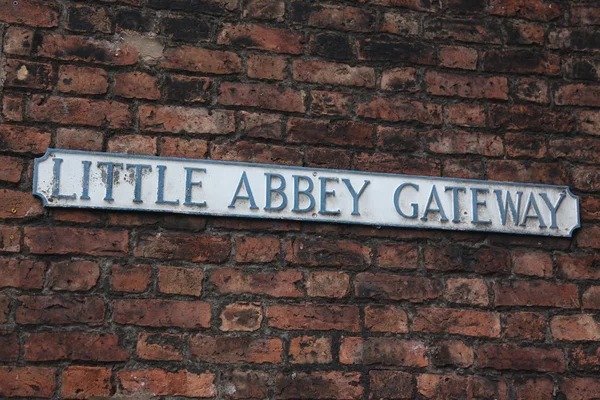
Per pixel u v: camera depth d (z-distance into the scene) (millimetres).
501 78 2834
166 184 2510
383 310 2557
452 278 2625
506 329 2609
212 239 2516
